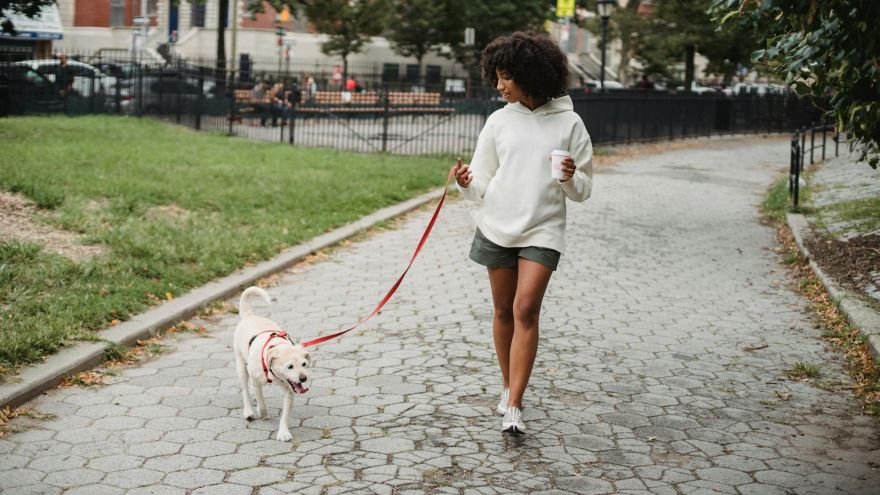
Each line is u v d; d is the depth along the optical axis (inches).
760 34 318.3
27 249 326.0
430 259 404.8
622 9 1660.9
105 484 175.6
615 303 334.3
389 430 207.0
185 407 219.5
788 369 260.1
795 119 1320.1
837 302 318.7
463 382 242.2
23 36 1588.3
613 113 977.5
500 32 1795.0
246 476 180.4
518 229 198.7
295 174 594.6
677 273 390.0
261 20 1859.0
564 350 273.9
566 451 197.0
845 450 200.8
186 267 343.3
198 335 282.0
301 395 229.8
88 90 1038.4
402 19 1776.6
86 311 271.0
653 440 204.8
